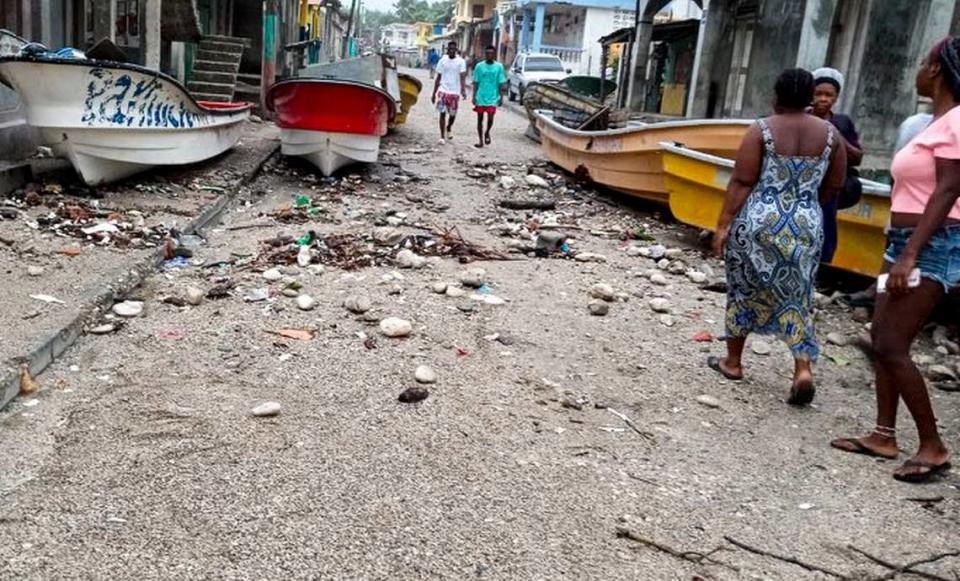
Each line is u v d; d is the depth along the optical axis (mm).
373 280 6230
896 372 3727
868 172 12719
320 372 4516
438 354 4910
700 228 8992
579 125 14516
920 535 3328
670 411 4434
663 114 23672
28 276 5516
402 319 5383
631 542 3145
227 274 6262
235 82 16719
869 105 13883
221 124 10758
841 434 4289
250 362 4602
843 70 13891
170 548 2879
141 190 8820
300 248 6922
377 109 10461
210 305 5516
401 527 3113
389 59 15734
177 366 4488
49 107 7594
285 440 3730
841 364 5379
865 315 6418
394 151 14133
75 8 12031
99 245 6488
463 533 3107
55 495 3162
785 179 4426
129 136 8336
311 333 5074
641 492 3537
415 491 3379
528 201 10250
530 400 4398
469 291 6211
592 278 6910
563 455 3816
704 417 4387
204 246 7172
